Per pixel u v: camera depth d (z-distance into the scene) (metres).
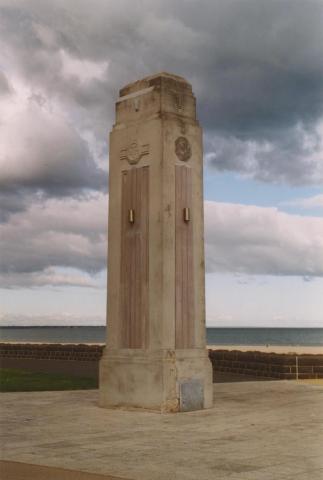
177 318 13.94
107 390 14.21
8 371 24.52
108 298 14.84
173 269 14.00
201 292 14.53
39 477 7.44
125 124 15.08
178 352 13.78
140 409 13.61
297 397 15.99
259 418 12.51
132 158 14.75
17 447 9.42
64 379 21.16
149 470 7.87
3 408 13.96
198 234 14.66
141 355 13.89
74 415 12.98
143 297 14.13
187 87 15.00
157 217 14.02
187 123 14.77
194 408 13.72
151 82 14.76
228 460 8.47
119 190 15.01
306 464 8.20
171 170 14.27
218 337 192.75
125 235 14.73
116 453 8.95
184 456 8.74
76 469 7.90
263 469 7.91
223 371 24.55
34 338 180.25
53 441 9.95
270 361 21.81
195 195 14.72
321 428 11.23
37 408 13.98
